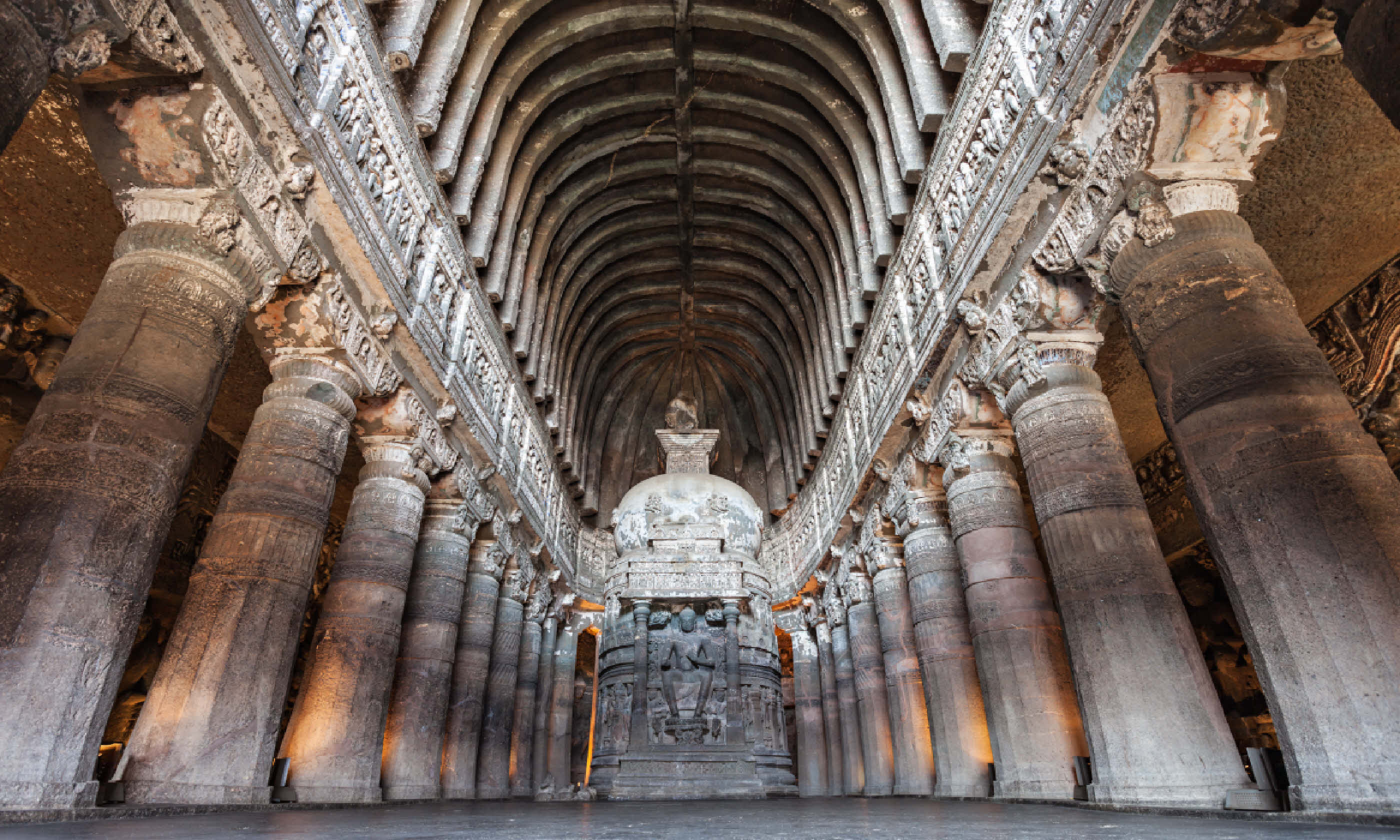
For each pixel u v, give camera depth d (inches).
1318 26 237.9
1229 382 228.1
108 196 409.1
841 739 820.6
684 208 816.9
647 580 676.7
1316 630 195.8
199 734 273.9
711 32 630.5
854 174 639.8
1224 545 220.2
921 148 504.1
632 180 789.9
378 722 397.4
